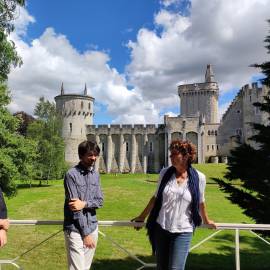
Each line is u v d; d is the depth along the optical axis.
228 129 103.69
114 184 50.84
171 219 5.24
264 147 11.00
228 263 13.02
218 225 5.77
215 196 37.88
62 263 11.65
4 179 23.53
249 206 10.81
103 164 110.19
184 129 103.81
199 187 5.34
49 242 14.90
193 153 5.40
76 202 5.36
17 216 26.48
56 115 65.62
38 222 6.04
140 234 17.05
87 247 5.42
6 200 34.59
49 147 58.88
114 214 28.12
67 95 110.19
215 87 125.12
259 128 11.25
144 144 108.56
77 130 109.75
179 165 5.32
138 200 34.69
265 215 10.46
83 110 110.75
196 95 126.25
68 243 5.46
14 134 25.61
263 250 15.34
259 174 10.61
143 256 13.17
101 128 111.06
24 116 76.25
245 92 99.25
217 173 64.00
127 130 109.81
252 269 12.33
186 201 5.25
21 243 14.59
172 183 5.34
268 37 11.38
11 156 24.56
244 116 99.12
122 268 11.61
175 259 5.15
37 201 33.72
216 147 104.44
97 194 5.63
